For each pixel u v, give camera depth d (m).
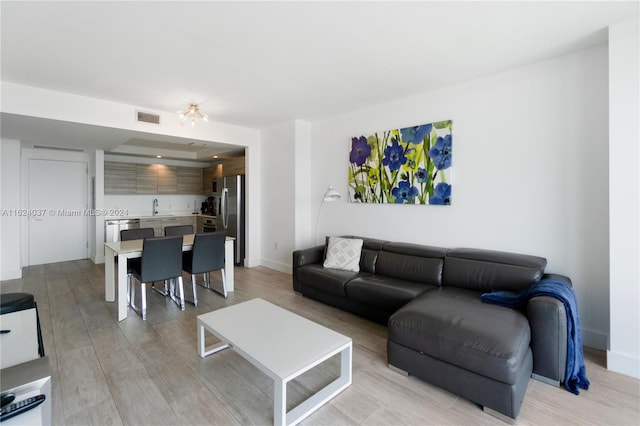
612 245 2.09
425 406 1.81
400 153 3.59
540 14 1.95
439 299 2.33
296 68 2.77
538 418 1.69
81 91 3.31
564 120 2.54
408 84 3.17
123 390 1.94
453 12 1.93
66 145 4.98
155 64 2.66
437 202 3.30
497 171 2.92
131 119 3.81
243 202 5.44
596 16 1.97
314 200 4.78
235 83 3.11
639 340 2.02
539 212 2.69
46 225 5.46
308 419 1.71
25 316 1.74
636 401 1.82
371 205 3.98
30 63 2.62
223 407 1.80
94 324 2.93
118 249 3.22
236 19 2.00
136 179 6.34
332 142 4.46
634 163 2.00
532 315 1.99
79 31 2.13
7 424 1.02
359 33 2.18
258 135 5.30
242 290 4.00
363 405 1.82
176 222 6.57
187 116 4.10
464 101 3.12
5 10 1.88
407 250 3.27
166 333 2.75
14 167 4.45
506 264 2.64
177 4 1.83
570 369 1.91
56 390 1.93
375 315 2.95
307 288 3.65
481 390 1.74
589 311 2.48
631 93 2.00
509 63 2.69
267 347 1.85
